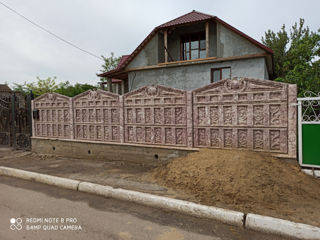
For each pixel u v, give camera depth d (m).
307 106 4.27
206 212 3.17
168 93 5.63
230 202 3.38
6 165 6.42
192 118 5.34
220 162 4.30
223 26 11.01
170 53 13.36
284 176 3.89
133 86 13.20
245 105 4.73
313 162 4.20
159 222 3.07
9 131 9.50
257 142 4.66
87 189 4.38
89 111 7.02
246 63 10.61
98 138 6.89
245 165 4.02
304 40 8.60
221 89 4.99
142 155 6.02
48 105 7.92
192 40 13.15
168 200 3.52
